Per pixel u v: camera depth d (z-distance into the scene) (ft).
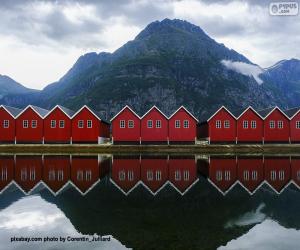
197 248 36.55
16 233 42.47
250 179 83.92
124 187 73.46
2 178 84.99
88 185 75.82
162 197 63.26
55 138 193.88
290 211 52.80
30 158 138.31
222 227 44.16
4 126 193.67
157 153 171.32
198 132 230.48
